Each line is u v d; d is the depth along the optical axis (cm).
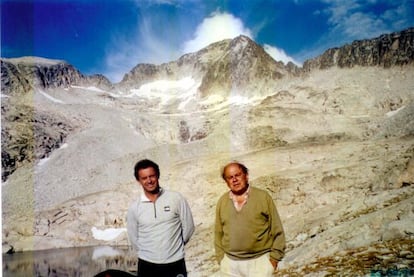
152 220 372
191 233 382
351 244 392
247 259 367
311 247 393
